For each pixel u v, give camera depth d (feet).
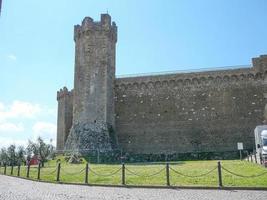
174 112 172.35
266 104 165.17
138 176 83.20
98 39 174.29
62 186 75.51
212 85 172.55
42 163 130.82
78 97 169.37
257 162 103.86
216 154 162.50
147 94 176.76
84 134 160.45
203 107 170.71
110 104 171.73
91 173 92.43
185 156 165.07
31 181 89.66
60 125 199.21
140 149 170.09
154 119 173.06
